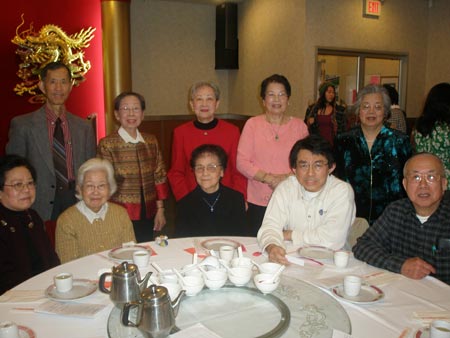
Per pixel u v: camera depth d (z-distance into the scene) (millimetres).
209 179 2318
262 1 6418
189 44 7242
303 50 5633
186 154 2861
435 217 1767
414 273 1585
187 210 2445
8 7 4746
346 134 2621
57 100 2721
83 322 1272
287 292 1438
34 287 1524
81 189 2096
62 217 2084
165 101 7203
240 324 1222
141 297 1111
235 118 6863
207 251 1885
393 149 2469
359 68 6203
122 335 1164
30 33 4914
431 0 6656
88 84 5723
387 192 2500
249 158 2811
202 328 1174
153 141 2881
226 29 7047
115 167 2664
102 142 2686
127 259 1793
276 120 2812
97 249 2102
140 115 2707
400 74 6699
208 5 7273
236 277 1455
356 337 1170
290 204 2129
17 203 1861
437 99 2592
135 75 6922
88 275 1643
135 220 2709
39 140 2662
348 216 2006
